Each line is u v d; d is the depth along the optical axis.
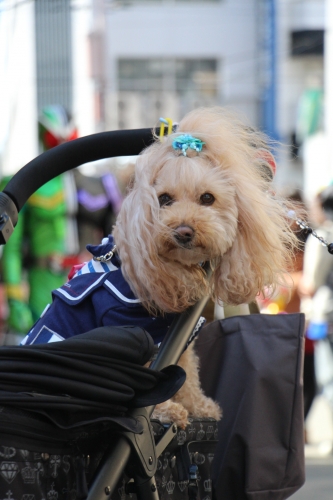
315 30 25.19
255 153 3.41
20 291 7.70
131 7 25.95
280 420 3.34
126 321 3.14
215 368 3.61
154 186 3.20
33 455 2.33
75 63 24.14
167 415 3.00
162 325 3.16
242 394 3.38
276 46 25.30
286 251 3.21
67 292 3.31
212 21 26.14
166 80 26.20
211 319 3.94
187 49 26.27
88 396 2.47
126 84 26.02
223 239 3.10
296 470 3.31
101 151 3.29
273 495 3.31
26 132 18.23
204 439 3.06
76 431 2.46
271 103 25.30
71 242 7.89
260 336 3.48
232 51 26.12
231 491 3.33
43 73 23.88
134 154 3.39
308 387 8.26
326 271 8.06
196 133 3.25
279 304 7.32
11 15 13.34
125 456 2.49
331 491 5.97
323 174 17.66
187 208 3.08
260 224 3.13
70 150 3.21
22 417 2.31
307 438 8.31
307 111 22.66
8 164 13.74
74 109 24.20
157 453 2.72
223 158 3.24
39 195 7.63
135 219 3.04
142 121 24.22
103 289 3.25
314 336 8.16
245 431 3.30
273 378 3.37
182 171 3.14
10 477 2.27
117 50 25.97
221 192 3.14
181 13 26.16
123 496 2.68
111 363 2.53
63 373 2.43
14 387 2.36
